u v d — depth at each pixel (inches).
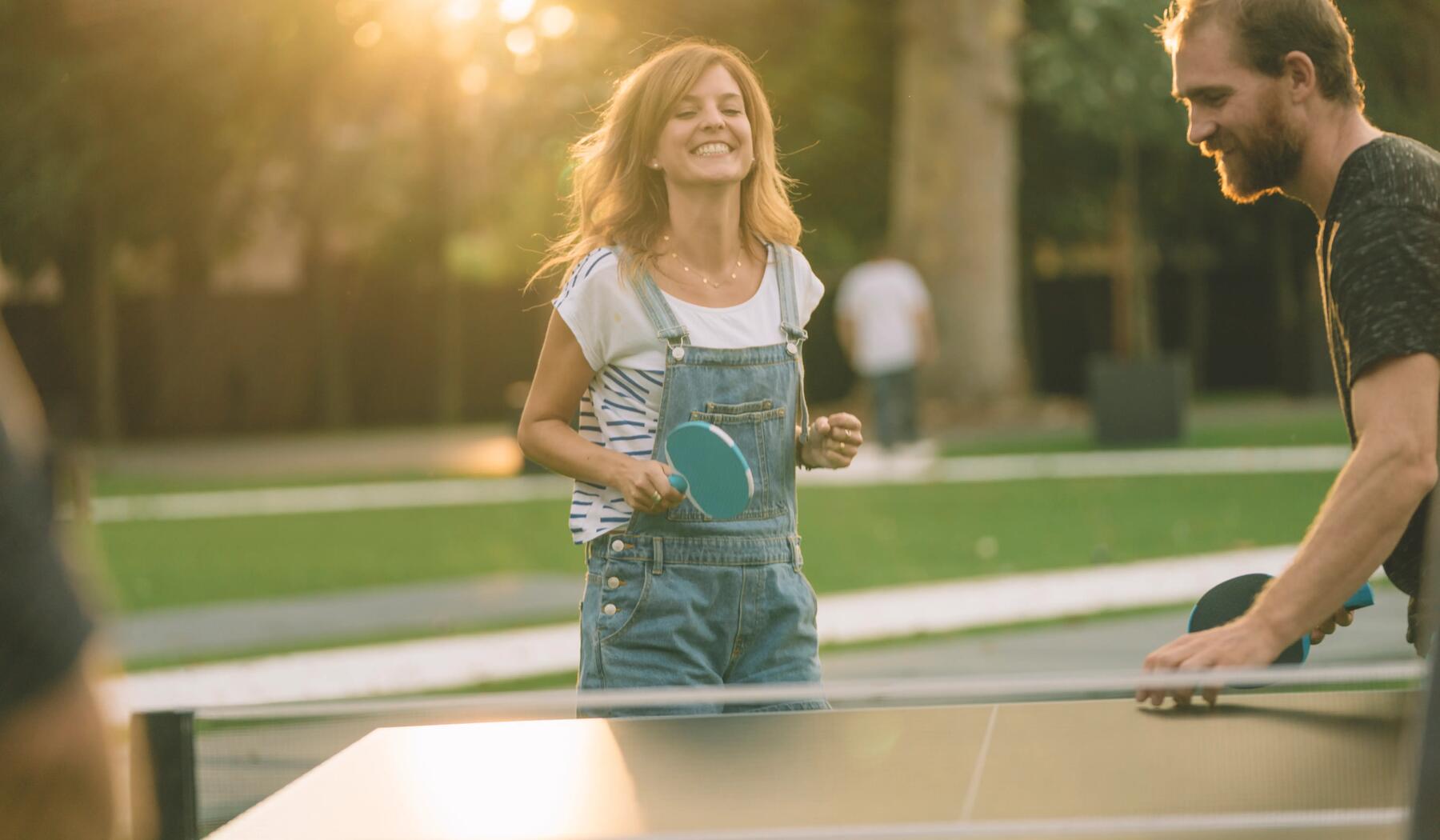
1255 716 103.0
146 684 273.1
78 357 1002.1
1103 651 276.1
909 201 877.2
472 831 85.9
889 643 291.9
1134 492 528.7
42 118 845.8
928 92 868.0
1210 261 1235.2
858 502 525.0
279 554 449.4
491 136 894.4
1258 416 890.1
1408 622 119.9
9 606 54.9
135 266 1083.9
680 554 133.7
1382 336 105.3
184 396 1135.6
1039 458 668.1
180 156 887.7
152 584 394.6
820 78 978.7
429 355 1179.9
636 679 132.8
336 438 1040.8
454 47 811.4
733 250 139.6
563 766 98.5
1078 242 1159.0
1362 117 114.8
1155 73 868.0
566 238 144.9
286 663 291.1
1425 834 73.7
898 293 690.2
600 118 145.7
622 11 822.5
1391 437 104.3
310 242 1117.7
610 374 136.6
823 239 1079.0
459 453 847.1
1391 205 107.7
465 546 458.6
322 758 138.0
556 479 660.1
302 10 792.9
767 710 134.6
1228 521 447.8
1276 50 111.4
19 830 56.0
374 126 939.3
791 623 137.3
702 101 136.9
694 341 135.0
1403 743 95.7
